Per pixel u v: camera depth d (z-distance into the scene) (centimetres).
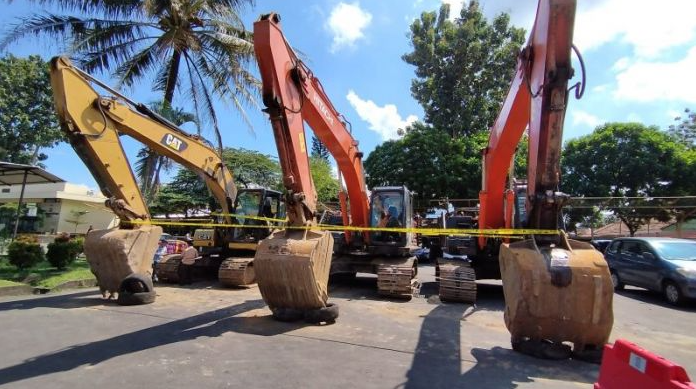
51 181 1551
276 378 427
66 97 741
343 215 1066
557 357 502
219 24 1515
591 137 2541
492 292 1102
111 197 814
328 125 790
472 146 2589
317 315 659
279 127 617
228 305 798
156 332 596
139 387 396
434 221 2083
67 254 1156
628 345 304
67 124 747
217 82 1620
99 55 1468
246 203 1166
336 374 444
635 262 1152
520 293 494
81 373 430
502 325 700
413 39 2939
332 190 3588
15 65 2569
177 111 1839
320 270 660
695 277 950
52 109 2722
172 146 949
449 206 2025
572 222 2516
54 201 2997
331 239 703
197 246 1170
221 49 1553
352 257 1077
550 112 482
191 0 1512
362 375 444
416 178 2542
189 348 522
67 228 2992
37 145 2697
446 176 2495
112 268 799
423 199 2538
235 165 2936
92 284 1030
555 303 480
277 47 604
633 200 2267
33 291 912
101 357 482
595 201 2327
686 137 3294
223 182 1107
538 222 516
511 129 681
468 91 2833
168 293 927
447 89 2867
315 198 714
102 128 793
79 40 1415
